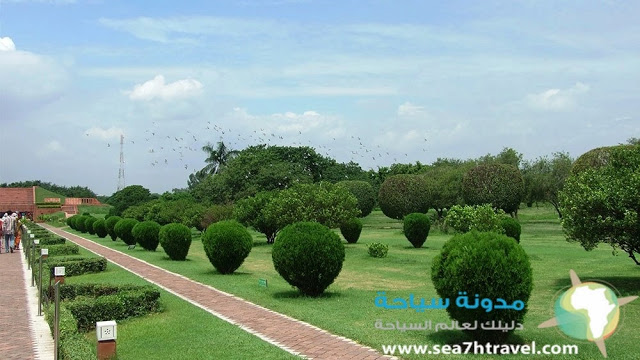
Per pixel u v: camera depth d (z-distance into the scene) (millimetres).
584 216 13250
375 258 22500
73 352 7043
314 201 25531
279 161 46531
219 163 54969
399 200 40750
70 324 8484
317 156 55250
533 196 43312
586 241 13484
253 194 41875
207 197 43500
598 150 27047
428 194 41250
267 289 14352
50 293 11688
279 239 13281
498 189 36094
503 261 7848
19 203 77188
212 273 17906
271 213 26141
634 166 13156
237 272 18453
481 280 7832
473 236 8359
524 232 35344
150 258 23188
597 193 12781
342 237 35719
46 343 9375
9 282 16859
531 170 44312
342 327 9609
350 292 14008
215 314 11234
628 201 12398
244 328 9867
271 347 8359
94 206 83625
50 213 76188
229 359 7770
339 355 8023
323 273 13016
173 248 22188
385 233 39094
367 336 8922
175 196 53594
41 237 30578
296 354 8094
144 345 8695
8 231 27484
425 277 17188
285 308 11508
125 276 17125
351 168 63531
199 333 9359
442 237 33344
